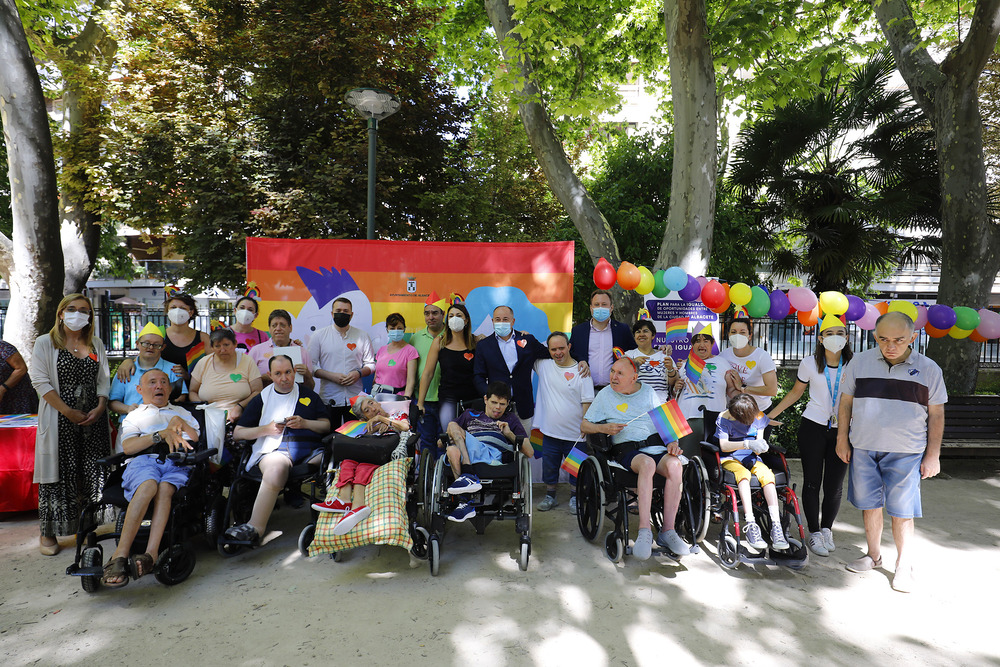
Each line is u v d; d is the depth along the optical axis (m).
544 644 3.26
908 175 11.35
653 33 11.88
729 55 7.39
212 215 10.78
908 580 3.98
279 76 11.34
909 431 4.01
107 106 12.00
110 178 10.78
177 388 4.58
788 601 3.82
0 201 14.87
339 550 4.09
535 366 5.94
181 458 3.98
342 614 3.60
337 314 5.95
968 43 8.18
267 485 4.45
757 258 11.92
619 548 4.38
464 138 13.41
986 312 6.14
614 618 3.57
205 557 4.51
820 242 11.09
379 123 11.55
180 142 10.57
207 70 11.21
